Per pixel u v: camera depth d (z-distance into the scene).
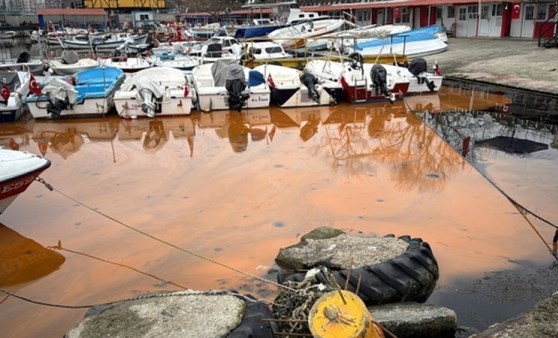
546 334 3.42
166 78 13.38
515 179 7.29
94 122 11.55
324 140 9.73
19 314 4.41
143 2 56.78
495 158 8.33
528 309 4.21
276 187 7.23
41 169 6.23
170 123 11.32
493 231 5.65
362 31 14.55
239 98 12.12
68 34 33.84
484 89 14.92
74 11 44.62
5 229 6.03
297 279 4.22
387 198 6.71
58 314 4.39
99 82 13.62
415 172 7.72
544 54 18.41
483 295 4.42
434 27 22.48
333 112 12.16
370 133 10.16
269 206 6.55
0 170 5.86
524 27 24.42
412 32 21.25
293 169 8.02
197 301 3.88
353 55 15.71
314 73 13.75
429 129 10.33
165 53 22.48
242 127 10.85
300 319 3.57
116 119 11.78
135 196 7.01
